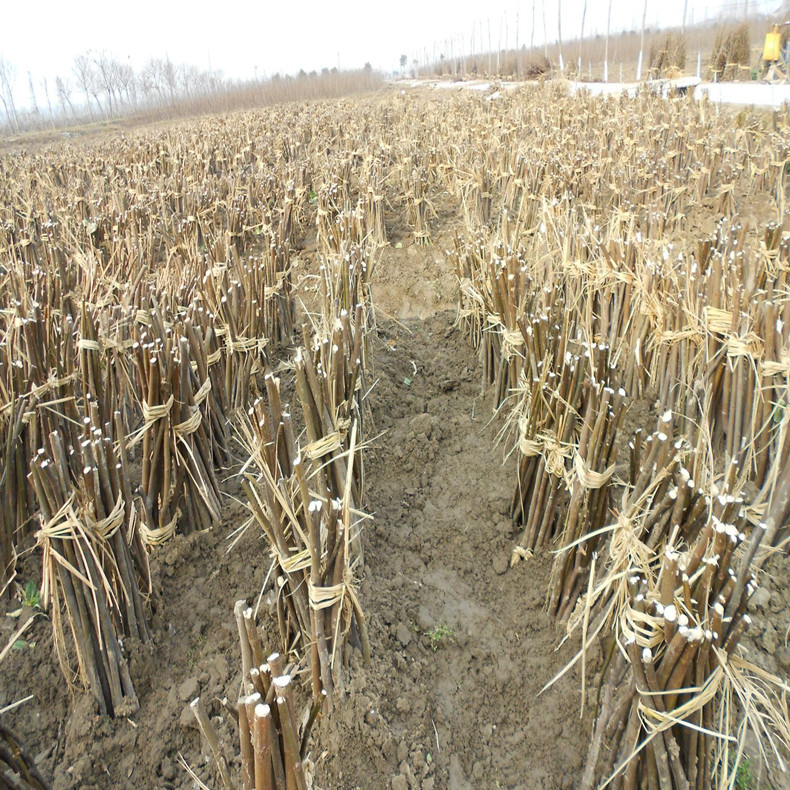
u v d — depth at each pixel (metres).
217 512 3.71
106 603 2.75
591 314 4.46
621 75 28.92
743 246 5.02
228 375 4.26
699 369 4.05
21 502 3.44
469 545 3.77
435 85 38.19
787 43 19.52
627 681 2.39
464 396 5.17
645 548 2.23
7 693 2.89
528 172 7.80
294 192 8.47
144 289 4.59
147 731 2.82
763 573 3.31
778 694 2.86
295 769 1.85
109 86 46.88
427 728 2.81
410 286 7.04
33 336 3.67
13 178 12.94
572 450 3.13
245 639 2.00
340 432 2.90
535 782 2.73
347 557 2.42
